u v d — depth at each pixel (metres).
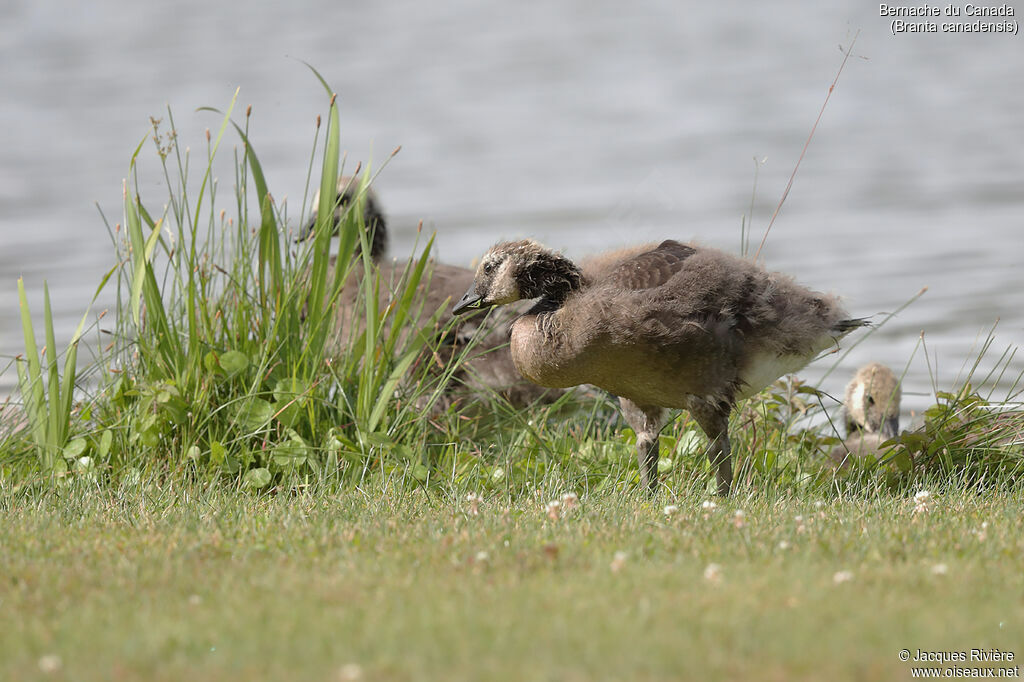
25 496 10.58
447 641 6.10
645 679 5.62
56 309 21.84
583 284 11.45
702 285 10.76
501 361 13.33
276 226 12.60
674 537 8.27
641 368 10.79
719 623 6.27
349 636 6.21
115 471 11.65
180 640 6.21
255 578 7.36
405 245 26.86
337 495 10.60
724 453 11.16
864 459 12.13
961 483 11.65
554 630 6.20
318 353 12.41
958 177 31.20
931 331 19.91
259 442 12.01
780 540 8.21
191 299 12.09
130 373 12.70
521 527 8.79
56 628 6.45
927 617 6.40
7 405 12.61
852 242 25.95
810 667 5.75
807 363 11.75
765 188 30.97
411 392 12.90
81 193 31.20
